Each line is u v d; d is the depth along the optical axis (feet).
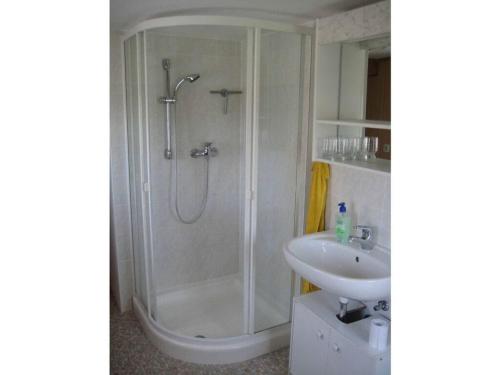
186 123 9.75
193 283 10.68
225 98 9.30
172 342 9.29
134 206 10.60
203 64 9.18
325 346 7.34
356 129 8.12
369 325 7.21
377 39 7.32
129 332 10.40
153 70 9.11
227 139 9.46
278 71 8.57
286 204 9.32
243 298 9.42
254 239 9.02
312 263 8.18
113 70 10.15
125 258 11.25
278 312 9.70
